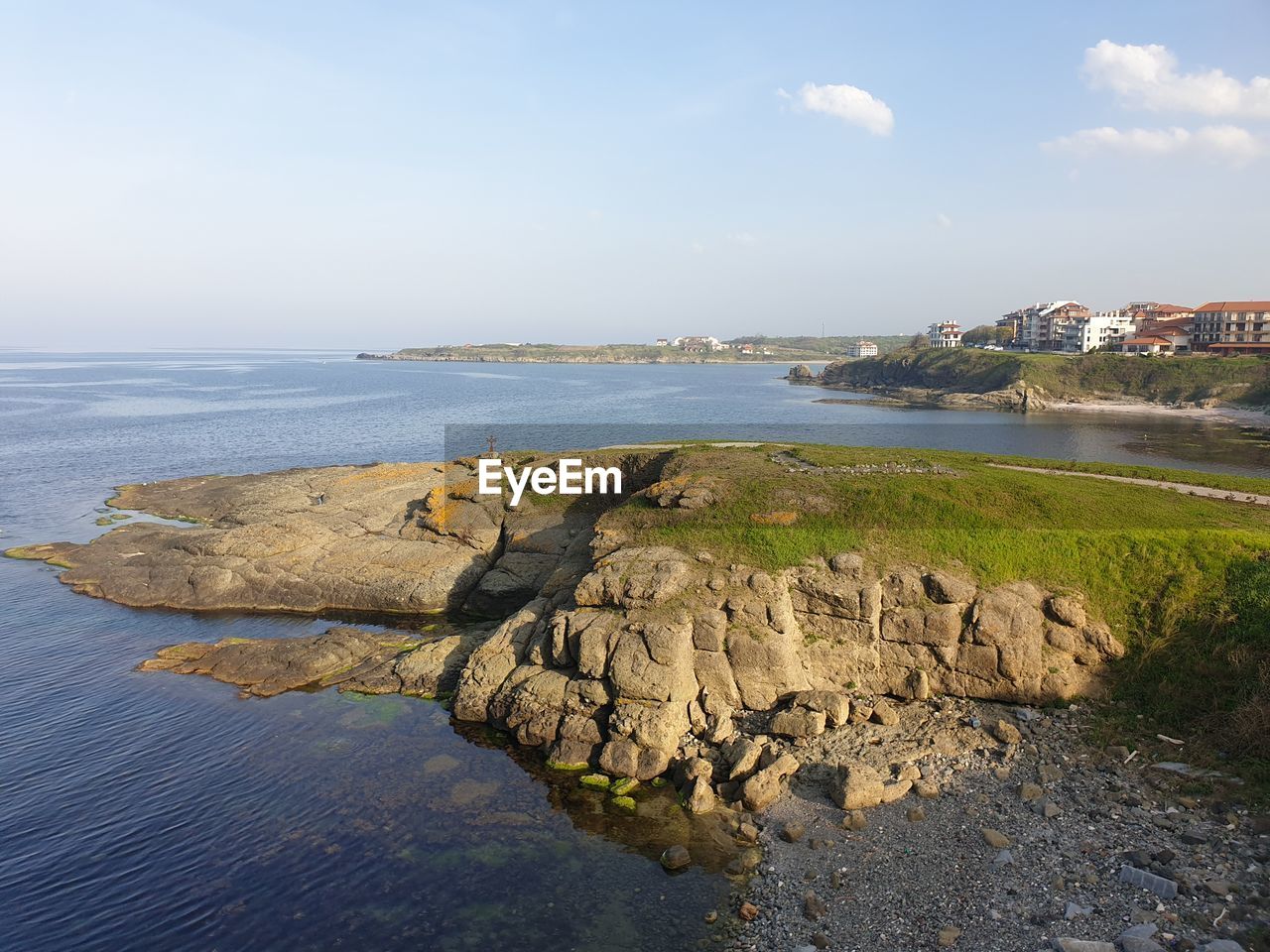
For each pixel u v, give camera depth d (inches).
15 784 1041.5
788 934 756.6
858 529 1325.0
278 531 1871.3
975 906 762.8
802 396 7834.6
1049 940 709.9
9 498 2832.2
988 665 1139.9
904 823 905.5
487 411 5994.1
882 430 4495.6
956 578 1200.8
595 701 1138.7
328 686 1337.4
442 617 1672.0
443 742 1160.2
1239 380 5772.6
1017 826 878.4
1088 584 1184.2
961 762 1008.9
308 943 773.3
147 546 2012.8
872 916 767.1
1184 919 709.9
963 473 1528.1
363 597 1708.9
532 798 1015.6
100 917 809.5
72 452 3890.3
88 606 1720.0
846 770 966.4
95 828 952.9
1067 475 1620.3
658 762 1063.6
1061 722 1071.0
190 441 4306.1
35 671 1387.8
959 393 6870.1
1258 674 1018.1
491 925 790.5
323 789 1034.1
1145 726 1035.3
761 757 1043.3
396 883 856.3
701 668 1161.4
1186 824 845.8
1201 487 1588.3
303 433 4655.5
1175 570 1167.6
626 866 876.0
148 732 1179.9
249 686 1328.7
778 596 1202.0
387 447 4060.0
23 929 793.6
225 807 994.1
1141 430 4667.8
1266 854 781.9
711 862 879.1
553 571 1577.3
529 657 1246.9
